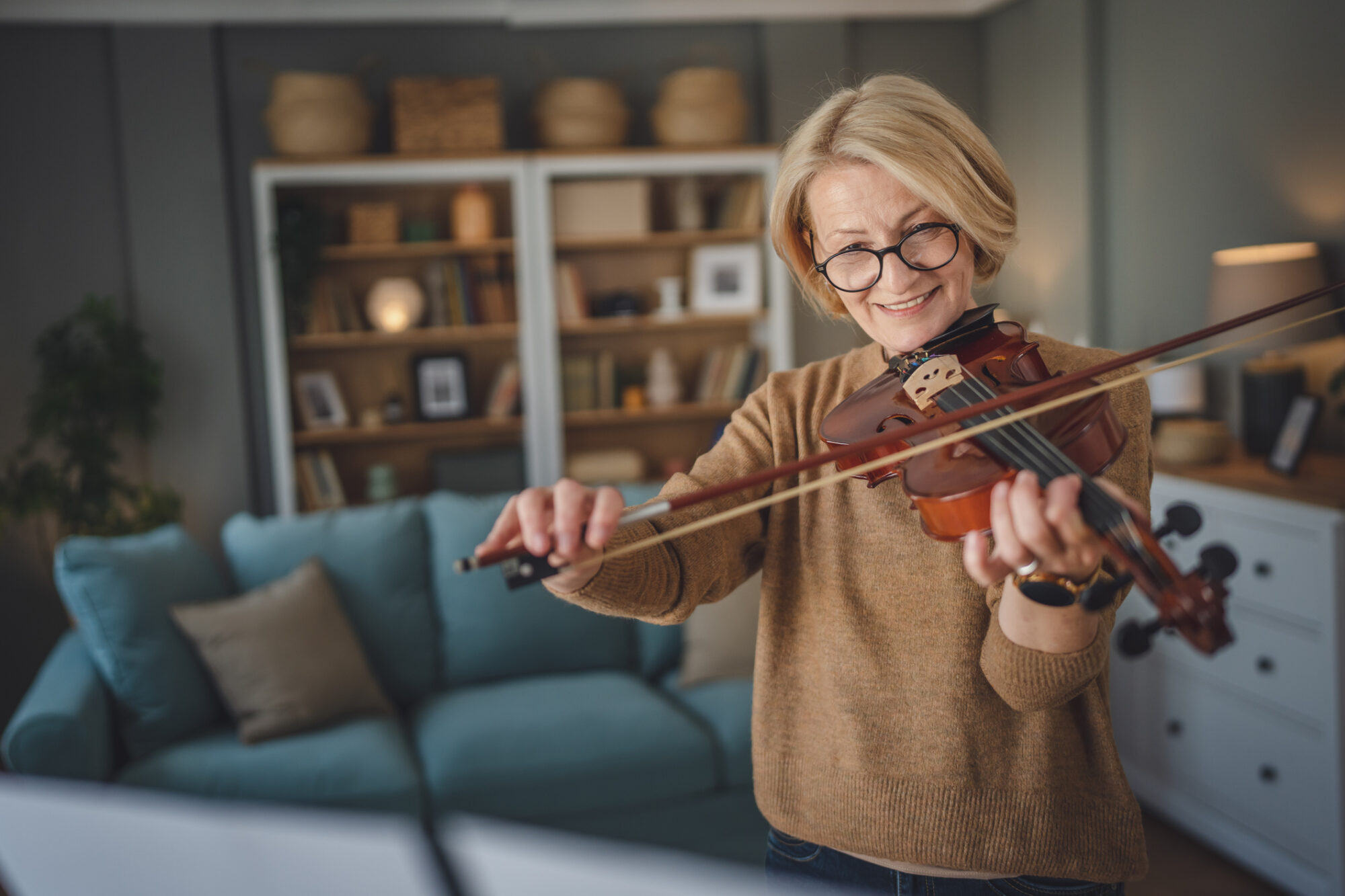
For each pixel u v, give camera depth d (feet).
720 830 8.16
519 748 7.99
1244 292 9.23
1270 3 10.14
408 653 9.34
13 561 13.30
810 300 3.74
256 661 8.19
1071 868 2.99
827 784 3.21
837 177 3.01
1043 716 3.01
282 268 13.25
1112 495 2.21
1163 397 10.69
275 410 13.52
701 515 3.14
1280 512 7.70
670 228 15.07
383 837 1.84
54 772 7.07
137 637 7.93
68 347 12.63
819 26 14.88
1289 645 7.72
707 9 14.55
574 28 14.69
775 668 3.39
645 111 14.94
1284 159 10.05
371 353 14.65
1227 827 8.46
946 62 15.44
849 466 3.18
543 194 13.67
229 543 9.48
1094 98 12.83
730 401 14.98
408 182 13.60
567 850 1.73
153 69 13.50
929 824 3.03
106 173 13.65
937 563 3.03
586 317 14.98
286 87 12.97
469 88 13.56
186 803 2.03
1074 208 13.24
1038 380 3.14
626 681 9.31
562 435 14.61
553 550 2.39
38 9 13.12
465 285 14.24
